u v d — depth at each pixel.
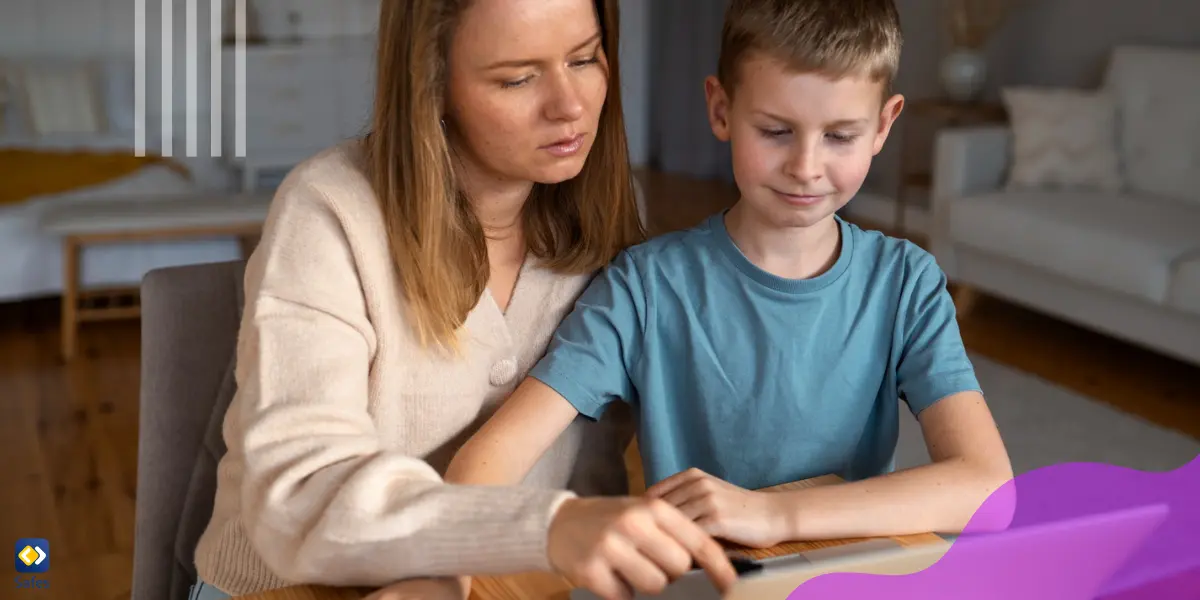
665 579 0.70
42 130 4.98
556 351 1.04
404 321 0.96
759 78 0.96
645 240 1.16
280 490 0.78
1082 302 3.55
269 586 0.97
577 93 0.91
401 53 0.91
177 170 4.58
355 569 0.75
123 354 3.65
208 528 1.04
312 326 0.88
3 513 2.56
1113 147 4.04
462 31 0.88
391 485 0.77
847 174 0.98
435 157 0.90
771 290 1.04
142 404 1.22
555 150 0.92
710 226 1.08
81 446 2.94
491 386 1.04
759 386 1.05
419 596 0.74
